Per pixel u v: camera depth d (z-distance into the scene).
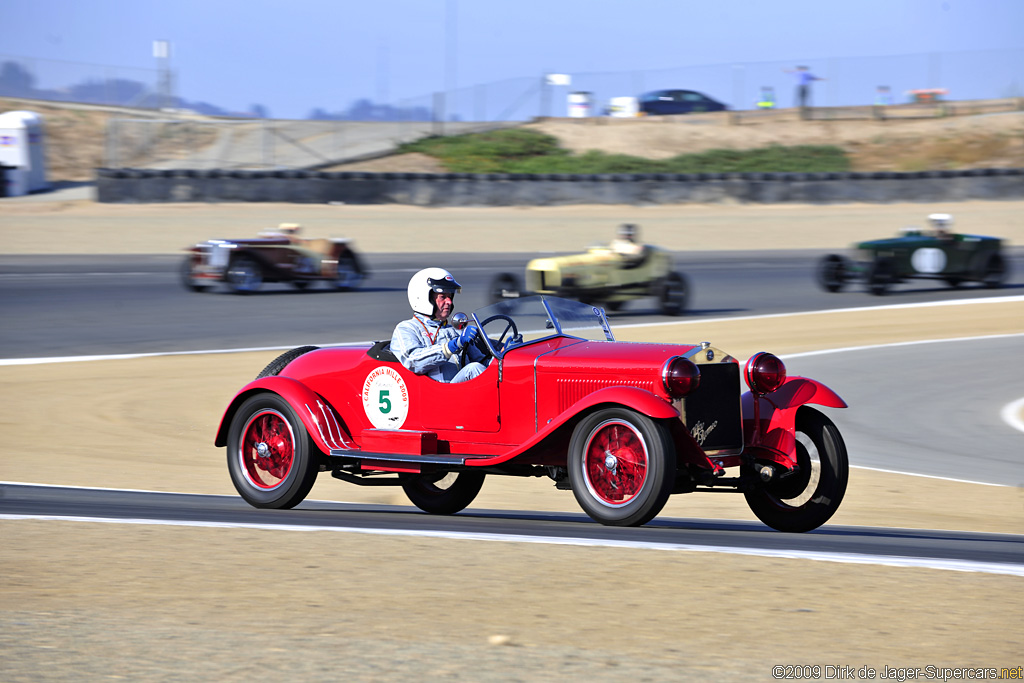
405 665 14.30
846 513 32.69
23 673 14.05
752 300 94.00
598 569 19.66
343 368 28.44
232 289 91.44
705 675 13.94
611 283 81.25
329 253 94.25
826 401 26.02
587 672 14.02
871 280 97.38
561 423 24.34
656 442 23.19
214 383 57.50
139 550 21.62
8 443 43.19
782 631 15.88
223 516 26.36
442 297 27.81
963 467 41.16
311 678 13.80
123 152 193.62
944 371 63.00
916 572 19.47
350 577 19.30
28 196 160.38
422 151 197.00
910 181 155.50
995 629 15.98
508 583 18.72
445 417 27.08
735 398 25.62
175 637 15.65
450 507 30.19
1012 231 138.75
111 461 40.03
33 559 20.89
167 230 131.00
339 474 28.72
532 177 151.88
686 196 155.12
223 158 192.00
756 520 31.89
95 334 73.12
